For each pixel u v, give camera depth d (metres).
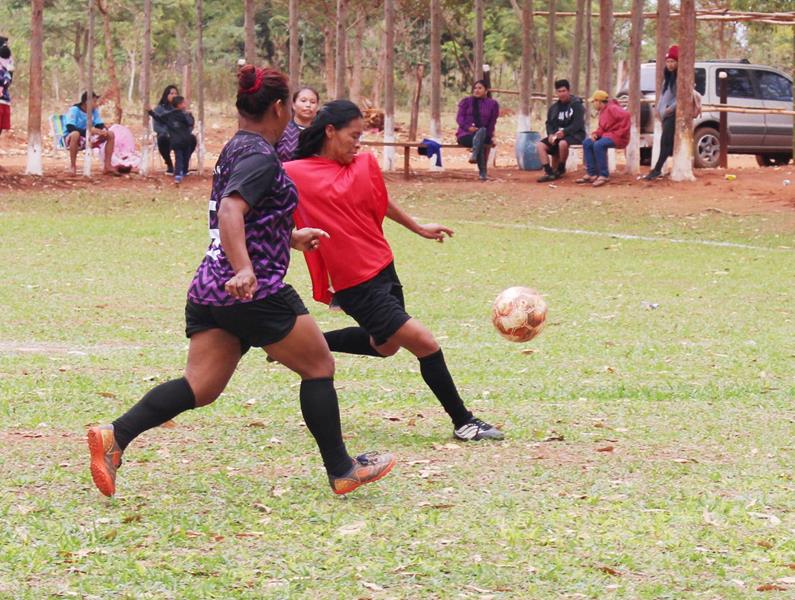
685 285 20.81
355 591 6.86
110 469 8.19
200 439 10.44
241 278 7.71
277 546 7.62
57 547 7.51
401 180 38.97
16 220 28.95
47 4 72.44
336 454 8.54
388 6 42.00
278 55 92.56
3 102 36.84
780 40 79.69
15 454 9.74
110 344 15.14
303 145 10.38
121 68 82.12
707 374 13.57
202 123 40.25
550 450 10.19
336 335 10.95
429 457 9.94
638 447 10.30
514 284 20.83
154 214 31.38
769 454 10.09
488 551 7.56
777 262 23.77
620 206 32.91
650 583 7.05
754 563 7.41
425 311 17.97
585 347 15.19
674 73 36.81
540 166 43.03
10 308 17.52
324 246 10.28
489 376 13.43
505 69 103.25
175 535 7.78
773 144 42.41
